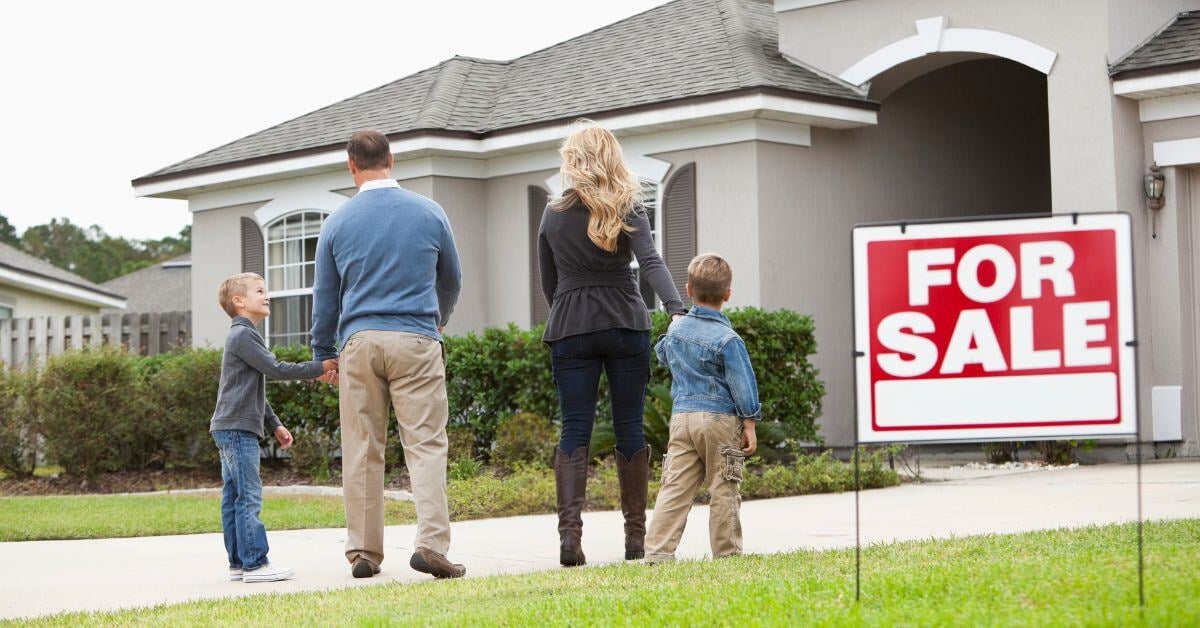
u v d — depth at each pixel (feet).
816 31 47.29
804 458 34.45
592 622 14.16
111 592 19.35
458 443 39.14
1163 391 40.98
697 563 18.69
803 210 45.06
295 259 54.24
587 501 30.89
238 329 20.30
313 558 22.66
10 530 27.89
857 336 13.94
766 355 37.65
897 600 14.21
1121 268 13.65
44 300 86.17
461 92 53.47
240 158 53.98
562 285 20.36
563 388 20.44
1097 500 27.22
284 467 43.47
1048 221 13.74
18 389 43.50
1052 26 42.06
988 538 19.93
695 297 19.98
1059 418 13.66
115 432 42.24
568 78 51.90
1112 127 40.78
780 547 21.72
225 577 20.77
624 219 19.93
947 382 13.80
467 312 50.52
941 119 50.49
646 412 34.71
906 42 45.09
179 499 35.42
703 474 19.84
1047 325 13.71
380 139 20.47
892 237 13.94
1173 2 44.14
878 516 26.13
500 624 14.47
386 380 19.85
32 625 16.11
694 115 43.50
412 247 19.79
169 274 120.88
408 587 18.01
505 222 50.60
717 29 51.03
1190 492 28.09
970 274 13.82
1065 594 13.67
